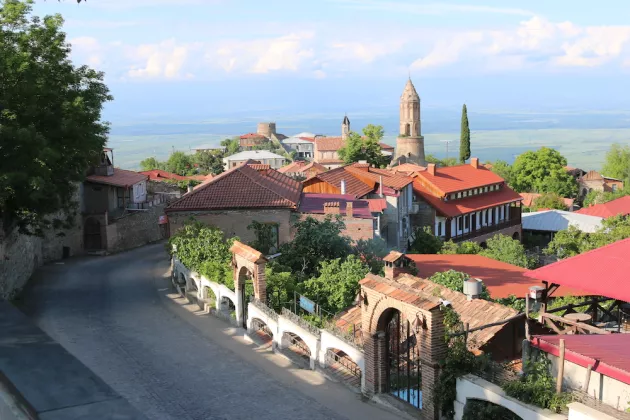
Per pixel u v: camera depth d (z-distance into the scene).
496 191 80.75
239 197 41.75
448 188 72.69
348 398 18.73
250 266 25.25
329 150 161.12
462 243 63.00
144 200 67.12
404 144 145.62
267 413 17.70
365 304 18.56
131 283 38.66
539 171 115.69
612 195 105.06
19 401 8.11
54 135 30.72
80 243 53.56
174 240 36.72
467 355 15.84
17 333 10.78
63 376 8.84
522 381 14.47
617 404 13.62
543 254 65.88
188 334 25.91
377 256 39.44
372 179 58.84
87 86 34.53
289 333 23.09
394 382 18.86
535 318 20.39
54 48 31.75
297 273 32.56
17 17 30.77
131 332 26.41
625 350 14.41
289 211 40.94
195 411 17.83
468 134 137.88
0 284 32.53
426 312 16.27
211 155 152.25
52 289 37.31
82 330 26.83
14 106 29.66
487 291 30.78
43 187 29.62
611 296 20.11
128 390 19.36
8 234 34.53
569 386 14.45
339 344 19.97
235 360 22.42
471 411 15.04
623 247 22.58
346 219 42.00
